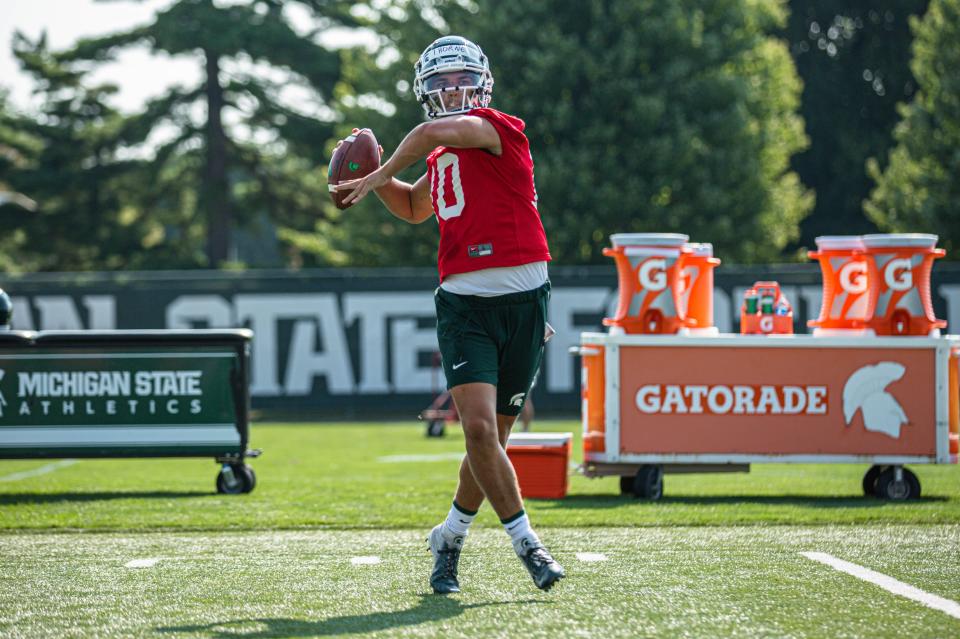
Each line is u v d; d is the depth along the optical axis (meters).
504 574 10.84
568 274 47.09
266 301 47.72
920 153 68.69
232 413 19.92
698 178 66.19
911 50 93.75
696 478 23.22
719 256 67.75
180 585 10.49
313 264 89.25
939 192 67.19
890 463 18.42
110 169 89.44
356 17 80.19
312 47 84.31
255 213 91.69
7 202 88.00
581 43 67.50
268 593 10.05
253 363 47.56
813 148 94.94
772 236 72.88
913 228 67.81
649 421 18.53
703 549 12.40
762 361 18.52
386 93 69.50
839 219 93.69
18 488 21.27
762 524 14.79
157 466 27.17
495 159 9.50
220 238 88.00
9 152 90.44
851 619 8.77
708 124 66.88
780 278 46.25
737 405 18.55
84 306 47.88
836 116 94.44
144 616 9.10
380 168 9.35
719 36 70.19
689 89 66.56
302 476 23.59
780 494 19.50
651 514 15.88
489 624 8.61
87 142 89.44
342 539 13.72
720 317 46.50
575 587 10.12
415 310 47.66
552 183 64.06
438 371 47.53
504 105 65.38
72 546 13.23
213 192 86.69
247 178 108.94
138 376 19.92
